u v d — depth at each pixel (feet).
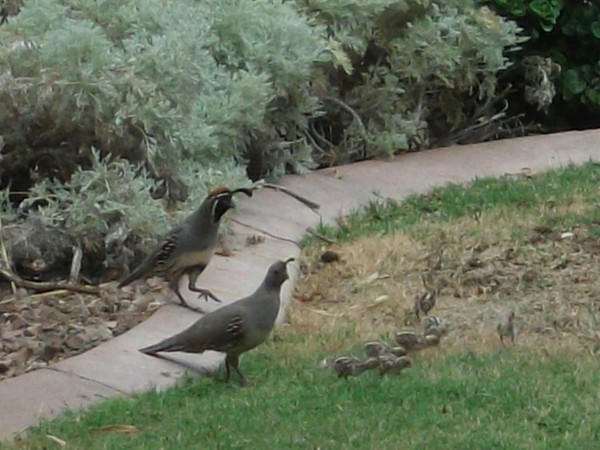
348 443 31.91
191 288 42.39
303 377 36.88
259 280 44.91
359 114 60.85
